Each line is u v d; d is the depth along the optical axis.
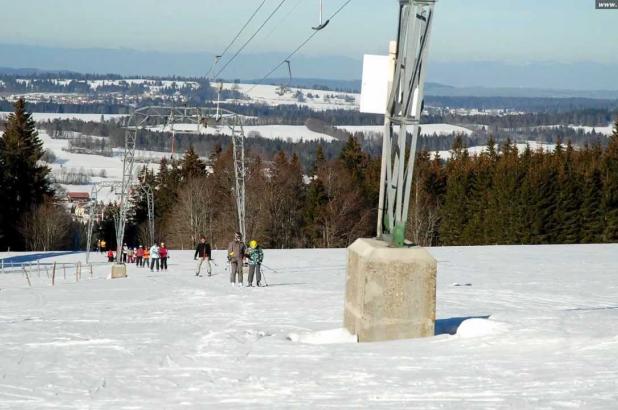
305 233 125.12
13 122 136.00
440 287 35.09
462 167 135.62
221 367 12.85
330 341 16.05
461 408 9.29
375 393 10.45
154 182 156.88
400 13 15.64
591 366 11.29
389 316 15.35
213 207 130.88
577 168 122.38
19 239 127.25
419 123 15.57
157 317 23.69
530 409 9.04
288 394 10.62
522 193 115.00
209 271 48.84
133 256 84.19
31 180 132.00
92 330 19.75
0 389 11.44
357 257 16.03
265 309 25.62
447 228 128.12
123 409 10.02
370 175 139.00
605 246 75.25
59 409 10.10
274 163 139.75
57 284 45.91
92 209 98.69
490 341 13.74
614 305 26.89
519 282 37.88
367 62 16.11
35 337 17.98
